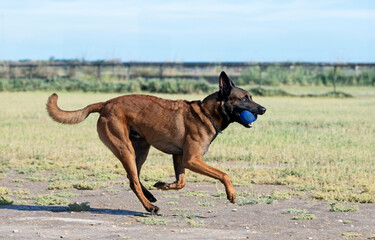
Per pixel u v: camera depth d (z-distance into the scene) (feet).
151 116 30.45
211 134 30.09
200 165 29.50
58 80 169.27
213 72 199.41
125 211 31.63
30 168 45.83
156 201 32.96
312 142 59.36
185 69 199.62
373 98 143.95
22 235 25.09
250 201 33.86
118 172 44.39
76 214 30.48
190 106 30.42
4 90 162.20
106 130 30.76
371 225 27.94
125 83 158.61
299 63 194.59
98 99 126.00
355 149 54.70
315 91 166.81
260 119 84.58
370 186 36.99
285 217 29.94
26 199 34.94
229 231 26.40
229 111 30.04
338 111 100.89
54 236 24.98
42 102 117.60
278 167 45.70
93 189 38.47
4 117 85.87
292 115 91.97
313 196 35.37
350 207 31.60
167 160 49.49
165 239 24.57
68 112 31.63
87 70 202.18
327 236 25.54
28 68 199.72
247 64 185.88
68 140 61.72
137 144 31.81
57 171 44.98
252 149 54.75
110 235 25.32
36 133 66.59
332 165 46.73
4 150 53.88
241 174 43.11
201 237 24.98
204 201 34.60
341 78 194.29
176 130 30.19
